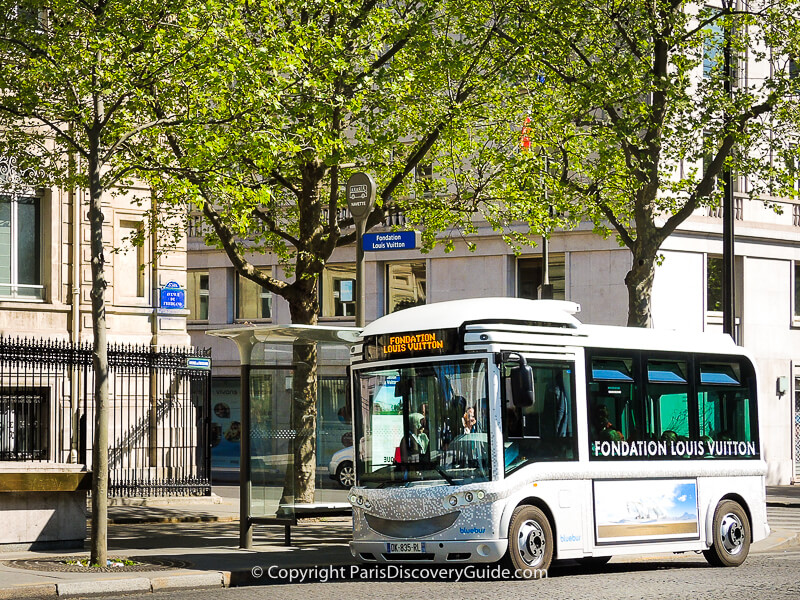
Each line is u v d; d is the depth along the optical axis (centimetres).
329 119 2006
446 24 2298
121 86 1585
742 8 3431
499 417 1502
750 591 1335
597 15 2288
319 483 1867
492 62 2375
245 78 1652
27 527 1722
